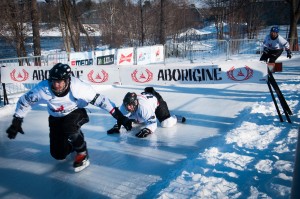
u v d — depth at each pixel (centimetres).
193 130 490
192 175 319
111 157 394
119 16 2414
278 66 477
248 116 524
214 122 527
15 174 355
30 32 1625
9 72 698
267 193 277
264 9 3023
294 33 1808
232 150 380
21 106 324
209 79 508
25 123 566
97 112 618
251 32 2389
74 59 991
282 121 479
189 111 604
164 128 504
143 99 465
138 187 314
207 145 421
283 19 3344
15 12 1257
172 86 873
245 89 785
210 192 284
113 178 337
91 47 2066
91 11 2880
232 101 668
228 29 2350
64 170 362
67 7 1564
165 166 362
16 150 433
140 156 394
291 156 350
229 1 2241
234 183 299
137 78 555
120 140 455
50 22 2009
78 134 350
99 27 2712
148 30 2338
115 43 2359
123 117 336
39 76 688
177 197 279
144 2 2320
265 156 356
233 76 496
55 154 358
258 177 307
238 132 442
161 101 503
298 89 721
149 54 1322
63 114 342
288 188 279
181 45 1702
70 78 321
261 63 480
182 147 419
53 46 2586
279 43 890
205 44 1995
